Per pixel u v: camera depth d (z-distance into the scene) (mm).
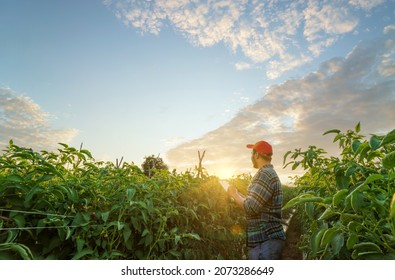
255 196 3420
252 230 3477
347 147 2270
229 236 4363
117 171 2861
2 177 2031
